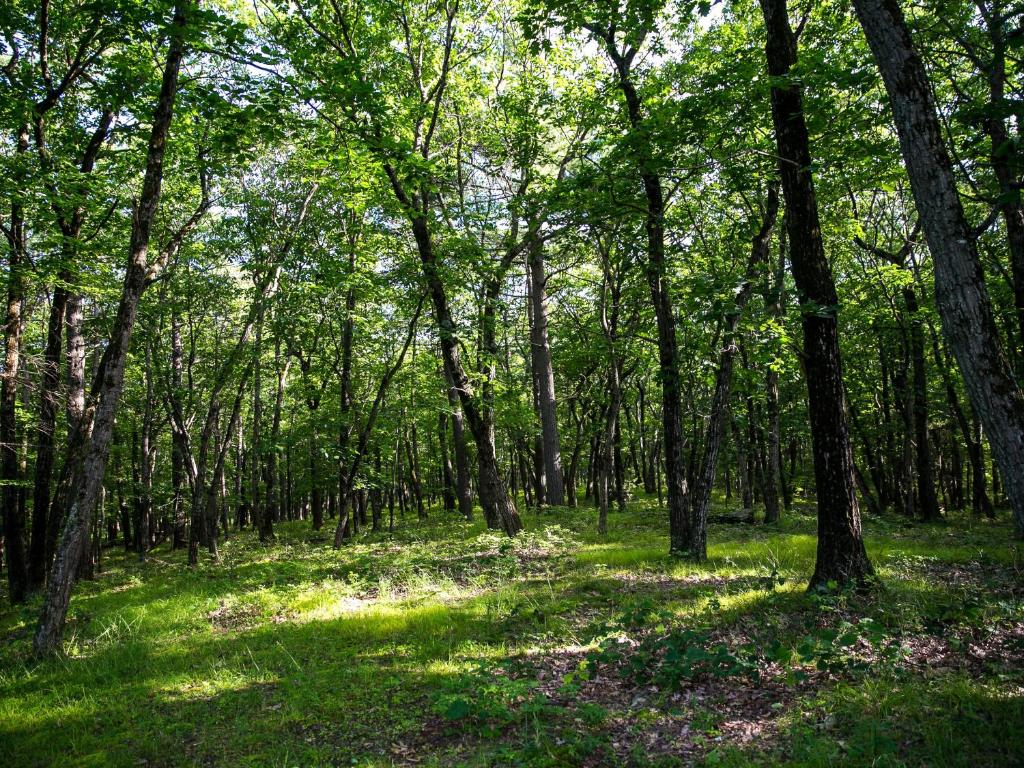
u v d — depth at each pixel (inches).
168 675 267.1
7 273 422.0
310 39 462.9
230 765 188.5
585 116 532.4
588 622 301.7
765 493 730.8
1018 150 199.6
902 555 412.2
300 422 946.7
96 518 749.9
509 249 643.5
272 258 682.8
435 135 781.3
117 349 318.3
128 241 549.6
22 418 571.8
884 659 215.0
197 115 422.0
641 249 481.1
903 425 871.7
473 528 746.8
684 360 496.1
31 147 467.5
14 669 287.0
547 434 863.1
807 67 300.8
